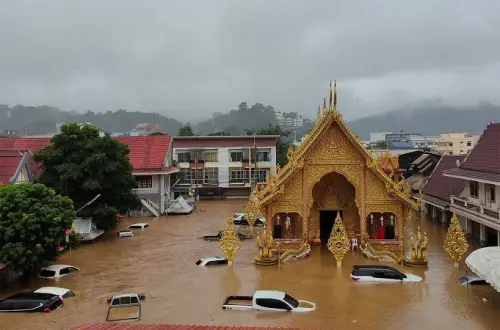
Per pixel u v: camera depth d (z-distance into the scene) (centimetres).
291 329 1550
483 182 3284
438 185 5003
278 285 2588
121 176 4191
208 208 6288
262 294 2223
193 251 3562
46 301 2195
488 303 2227
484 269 2048
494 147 3666
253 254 3419
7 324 2028
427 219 4994
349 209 3534
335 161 3250
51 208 2680
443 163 5391
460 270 2842
